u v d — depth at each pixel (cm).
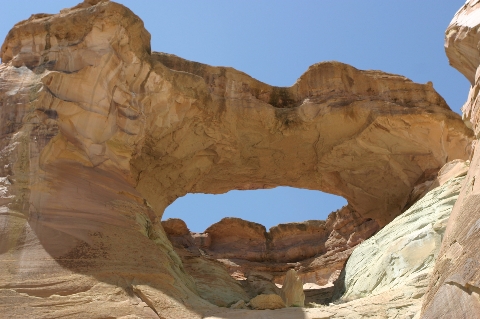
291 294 1466
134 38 1669
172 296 1238
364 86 2144
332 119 2053
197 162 2048
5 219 1283
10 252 1238
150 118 1753
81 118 1541
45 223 1304
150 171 1964
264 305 1308
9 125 1452
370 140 2077
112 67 1625
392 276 1405
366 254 1628
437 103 2105
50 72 1530
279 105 2131
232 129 2002
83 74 1569
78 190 1403
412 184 2123
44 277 1200
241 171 2200
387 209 2208
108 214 1388
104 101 1587
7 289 1162
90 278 1220
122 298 1194
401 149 2084
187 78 1817
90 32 1627
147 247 1352
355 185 2228
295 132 2064
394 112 2012
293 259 2808
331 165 2189
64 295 1176
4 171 1370
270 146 2106
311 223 2889
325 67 2164
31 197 1334
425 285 1225
